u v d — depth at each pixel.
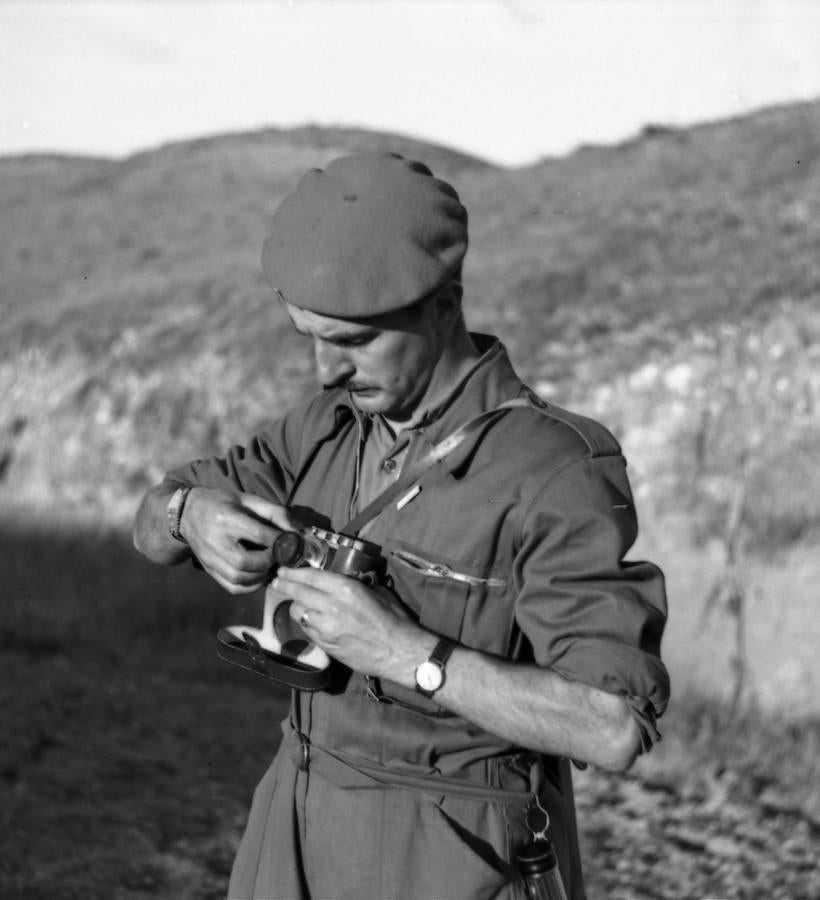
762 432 8.73
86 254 18.55
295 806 1.98
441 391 1.90
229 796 5.27
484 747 1.87
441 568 1.84
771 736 6.15
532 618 1.77
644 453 9.04
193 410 11.73
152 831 4.85
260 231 18.59
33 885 4.32
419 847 1.86
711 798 5.41
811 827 5.13
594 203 14.66
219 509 1.96
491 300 11.86
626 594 1.75
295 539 1.88
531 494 1.81
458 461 1.85
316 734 1.96
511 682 1.74
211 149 24.02
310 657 1.92
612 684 1.69
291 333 12.16
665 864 4.79
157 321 13.18
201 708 6.54
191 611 8.34
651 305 10.65
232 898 2.06
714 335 9.69
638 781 5.57
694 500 8.56
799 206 11.90
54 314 14.06
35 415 12.51
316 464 2.09
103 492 11.61
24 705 6.40
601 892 4.57
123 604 8.45
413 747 1.87
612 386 9.75
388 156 1.85
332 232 1.75
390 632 1.78
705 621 7.51
